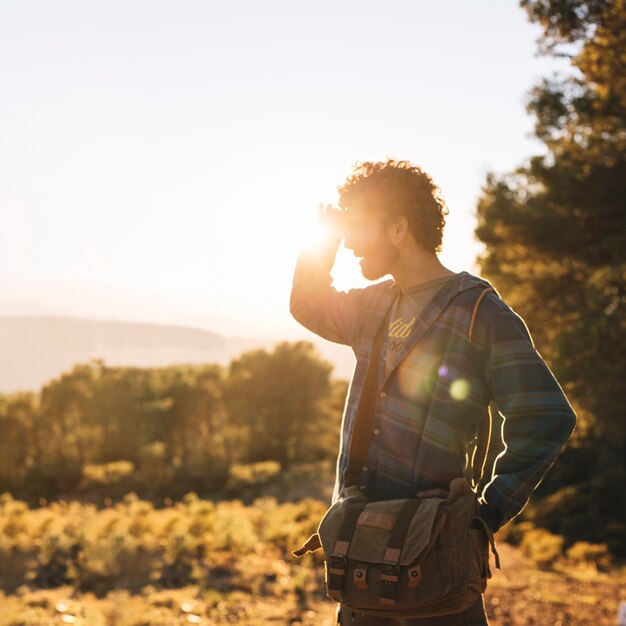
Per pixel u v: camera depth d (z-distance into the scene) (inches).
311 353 2480.3
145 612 296.0
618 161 552.7
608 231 579.5
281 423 2401.6
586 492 1056.2
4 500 676.1
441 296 68.1
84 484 1814.7
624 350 502.3
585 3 434.9
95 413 2133.4
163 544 449.1
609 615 368.2
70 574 357.1
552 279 621.9
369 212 70.2
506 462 63.7
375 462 68.7
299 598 340.5
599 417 542.3
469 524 62.7
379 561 61.9
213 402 2185.0
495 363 64.8
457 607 62.1
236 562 407.2
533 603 384.2
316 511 622.2
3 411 1871.3
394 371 68.6
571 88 543.5
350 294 79.1
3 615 264.4
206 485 1798.7
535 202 605.6
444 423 65.9
